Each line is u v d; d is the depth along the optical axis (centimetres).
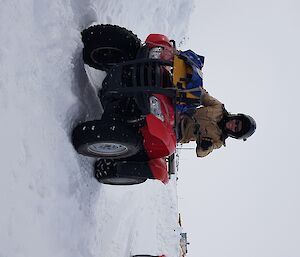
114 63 408
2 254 283
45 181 343
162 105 367
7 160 297
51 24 350
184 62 375
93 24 434
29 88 327
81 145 366
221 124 390
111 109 378
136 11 639
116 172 408
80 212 404
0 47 294
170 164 421
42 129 341
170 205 860
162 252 704
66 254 374
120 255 541
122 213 586
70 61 374
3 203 289
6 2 304
